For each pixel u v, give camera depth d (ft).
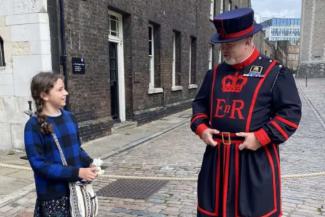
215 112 8.16
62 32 22.94
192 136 29.89
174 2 42.09
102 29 27.50
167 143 27.04
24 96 22.52
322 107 50.31
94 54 26.58
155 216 13.53
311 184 17.10
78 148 8.80
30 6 21.67
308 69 169.17
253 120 7.70
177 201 15.03
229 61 8.04
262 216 7.68
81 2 24.70
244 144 7.59
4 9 22.26
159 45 38.81
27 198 15.10
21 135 22.95
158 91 38.60
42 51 21.83
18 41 22.25
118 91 32.48
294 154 23.29
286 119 7.55
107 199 15.29
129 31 32.01
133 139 27.66
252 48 8.00
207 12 56.13
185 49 47.14
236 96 7.89
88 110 26.17
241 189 7.82
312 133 30.83
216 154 8.16
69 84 23.81
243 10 7.93
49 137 8.17
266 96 7.74
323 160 21.74
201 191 8.52
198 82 53.67
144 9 34.35
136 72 33.30
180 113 44.60
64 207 8.43
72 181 8.18
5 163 20.33
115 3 29.14
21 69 22.41
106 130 28.50
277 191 7.94
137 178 18.08
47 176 8.02
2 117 23.34
